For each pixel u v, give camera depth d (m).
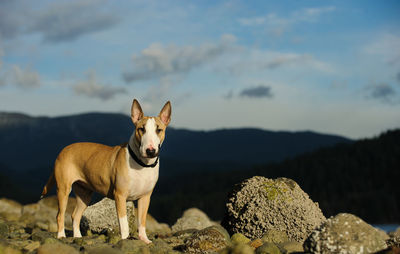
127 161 3.98
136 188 3.99
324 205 63.50
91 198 4.44
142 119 3.99
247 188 4.42
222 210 55.16
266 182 4.41
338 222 3.50
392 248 3.39
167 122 4.11
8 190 56.44
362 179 70.38
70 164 4.25
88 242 3.84
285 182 4.40
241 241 3.91
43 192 4.41
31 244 3.59
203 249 3.71
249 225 4.27
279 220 4.20
